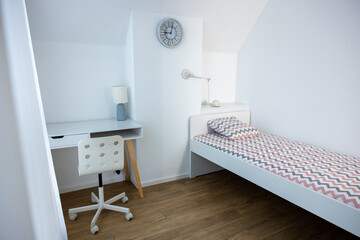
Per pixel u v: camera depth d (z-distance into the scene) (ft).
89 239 6.07
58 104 8.14
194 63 9.11
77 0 6.88
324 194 5.00
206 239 6.09
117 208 6.93
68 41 7.93
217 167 10.46
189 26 8.70
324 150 7.46
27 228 3.51
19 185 3.35
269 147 7.71
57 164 8.27
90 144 6.16
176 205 7.67
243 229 6.48
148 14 7.95
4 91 3.13
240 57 10.93
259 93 10.11
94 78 8.55
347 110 7.07
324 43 7.50
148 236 6.19
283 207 7.59
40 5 6.66
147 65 8.27
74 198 8.06
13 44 3.26
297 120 8.63
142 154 8.79
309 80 8.06
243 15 9.36
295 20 8.30
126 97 8.46
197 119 9.42
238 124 9.16
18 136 3.27
